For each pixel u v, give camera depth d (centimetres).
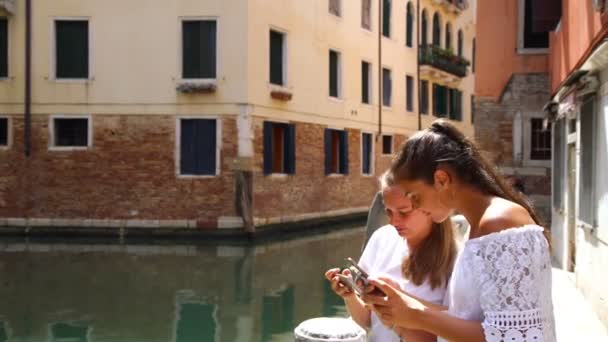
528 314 166
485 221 176
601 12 595
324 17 2123
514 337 165
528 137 1277
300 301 939
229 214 1739
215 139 1756
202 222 1730
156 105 1766
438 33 3059
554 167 1143
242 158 1742
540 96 1269
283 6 1911
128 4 1775
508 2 1279
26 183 1788
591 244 743
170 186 1756
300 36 1994
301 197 1989
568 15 889
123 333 771
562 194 1031
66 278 1116
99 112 1777
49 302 934
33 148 1791
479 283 172
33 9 1794
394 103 2595
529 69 1273
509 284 167
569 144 954
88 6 1786
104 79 1778
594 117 710
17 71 1797
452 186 188
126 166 1769
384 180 204
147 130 1767
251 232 1722
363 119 2370
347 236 1800
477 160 189
